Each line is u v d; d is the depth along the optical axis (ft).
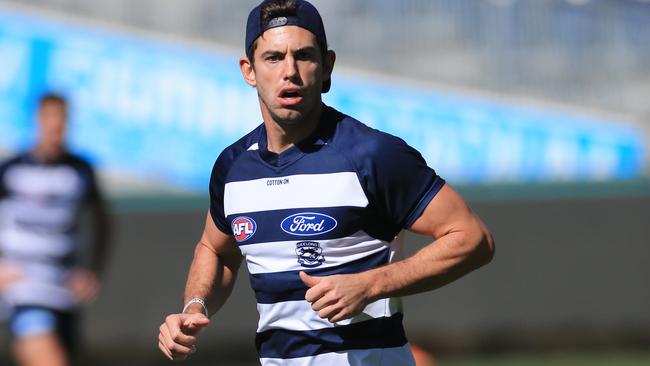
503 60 106.93
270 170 37.70
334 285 34.60
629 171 105.91
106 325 100.07
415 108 106.83
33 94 102.99
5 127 102.17
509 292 103.65
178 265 101.50
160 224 101.71
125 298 100.58
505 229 104.63
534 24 107.34
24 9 104.06
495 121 106.73
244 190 38.22
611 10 107.14
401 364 38.63
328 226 36.81
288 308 37.83
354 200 36.63
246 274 101.19
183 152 104.22
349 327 37.55
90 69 104.32
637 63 106.73
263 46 36.35
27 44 103.55
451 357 103.24
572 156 106.32
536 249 104.22
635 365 96.63
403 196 36.70
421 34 106.93
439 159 106.73
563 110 106.63
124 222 101.55
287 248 37.42
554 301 103.71
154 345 100.68
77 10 104.83
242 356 101.96
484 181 106.01
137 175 103.50
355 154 36.55
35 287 71.46
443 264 36.27
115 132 103.91
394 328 38.45
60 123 73.92
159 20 105.40
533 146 106.52
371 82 106.83
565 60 107.14
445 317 102.99
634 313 103.96
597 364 97.66
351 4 106.93
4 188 73.15
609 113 106.52
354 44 107.04
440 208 36.58
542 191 105.09
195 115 104.68
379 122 106.93
